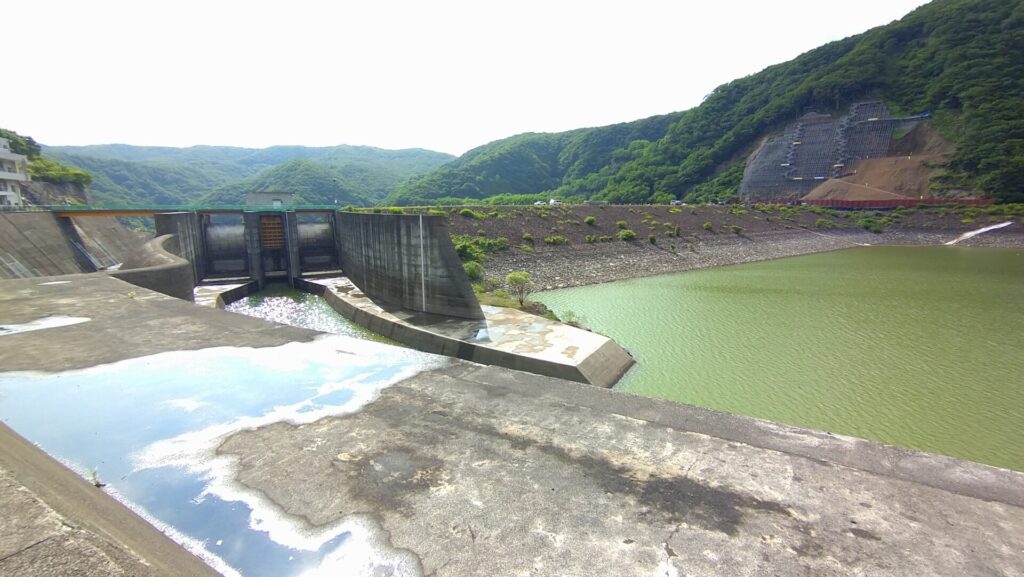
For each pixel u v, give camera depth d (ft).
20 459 14.78
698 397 58.23
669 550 11.85
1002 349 76.02
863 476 15.03
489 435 17.56
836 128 338.34
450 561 11.53
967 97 295.07
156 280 76.69
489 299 100.07
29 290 46.57
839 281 138.10
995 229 225.35
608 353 65.82
